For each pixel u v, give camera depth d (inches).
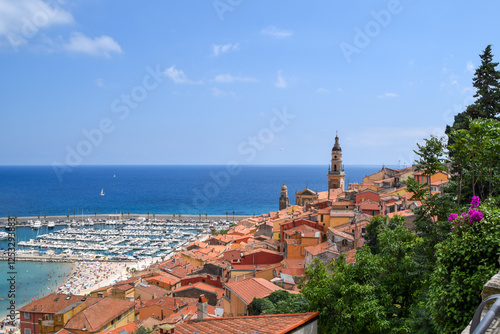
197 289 3248.0
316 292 1136.2
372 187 4084.6
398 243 1267.2
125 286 3791.8
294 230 3346.5
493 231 750.5
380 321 1010.7
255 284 1971.0
